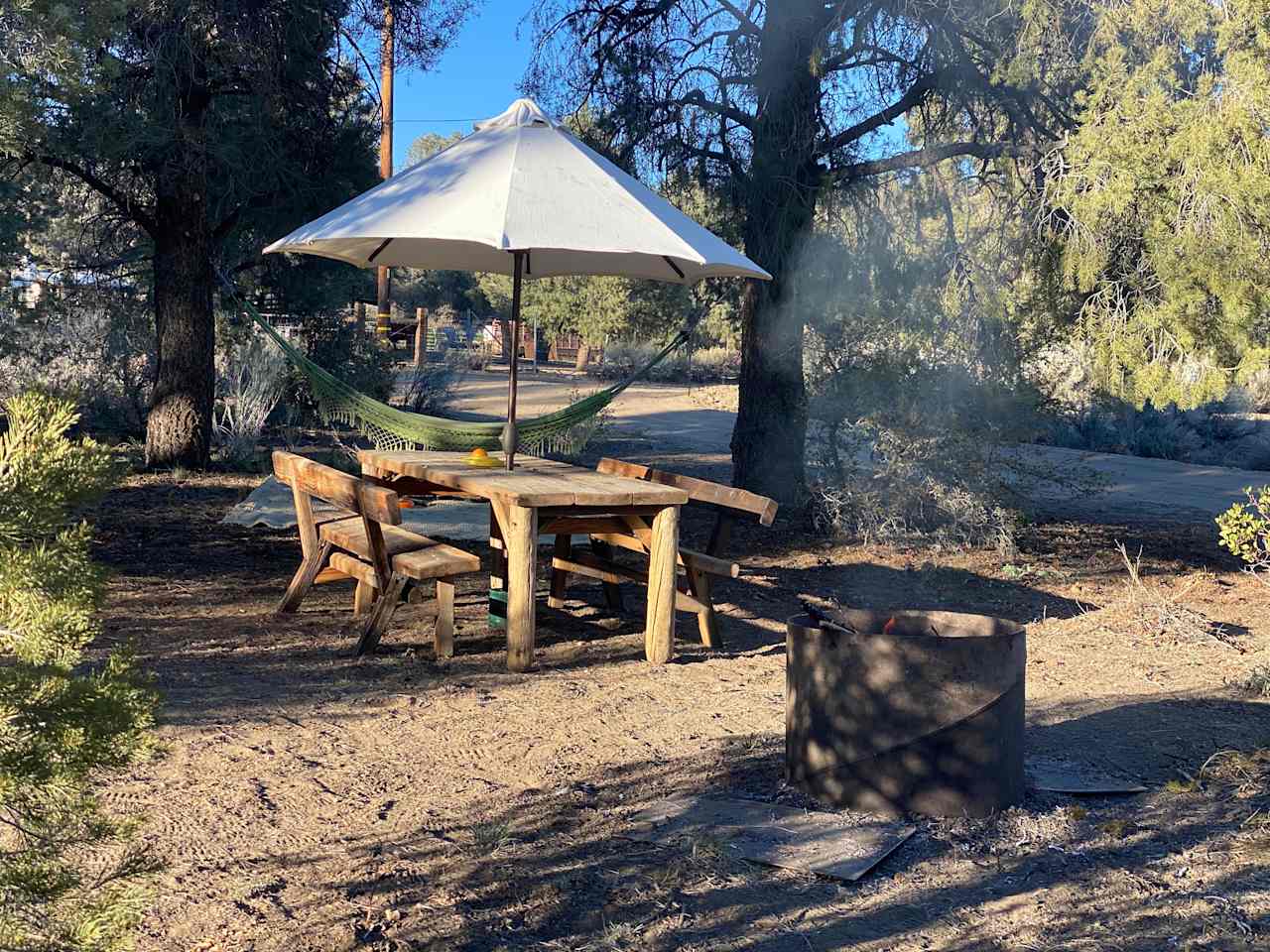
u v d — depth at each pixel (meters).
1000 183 12.62
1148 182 10.12
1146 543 12.29
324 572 8.07
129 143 12.53
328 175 15.34
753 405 13.37
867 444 12.65
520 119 7.71
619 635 7.88
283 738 5.24
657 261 8.80
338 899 3.66
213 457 15.62
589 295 41.75
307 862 3.94
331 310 19.50
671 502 6.95
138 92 13.14
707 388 35.84
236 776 4.70
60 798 2.41
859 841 4.21
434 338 47.34
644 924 3.56
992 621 4.84
